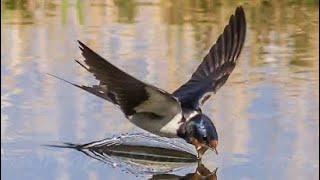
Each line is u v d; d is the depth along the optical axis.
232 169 11.48
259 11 20.36
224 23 19.28
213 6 20.67
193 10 20.41
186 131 11.05
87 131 12.55
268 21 19.56
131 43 17.33
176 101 10.56
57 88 14.30
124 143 12.27
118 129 12.64
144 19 19.33
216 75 11.89
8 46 16.80
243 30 12.08
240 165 11.55
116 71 9.90
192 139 11.12
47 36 17.70
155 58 16.30
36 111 13.23
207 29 18.67
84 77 15.01
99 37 17.73
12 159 11.58
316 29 18.77
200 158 11.70
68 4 20.11
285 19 19.72
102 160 11.77
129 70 15.52
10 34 17.75
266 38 17.97
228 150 12.04
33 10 19.73
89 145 12.14
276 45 17.38
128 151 12.13
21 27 18.38
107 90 10.54
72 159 11.74
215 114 13.24
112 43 17.30
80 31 18.19
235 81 14.86
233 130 12.62
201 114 11.26
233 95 14.11
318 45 17.33
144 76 15.17
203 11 20.34
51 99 13.70
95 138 12.37
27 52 16.39
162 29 18.55
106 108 13.38
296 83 14.80
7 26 18.45
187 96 11.48
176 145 12.24
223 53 12.09
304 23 19.38
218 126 12.79
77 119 12.95
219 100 13.86
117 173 11.41
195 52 16.69
